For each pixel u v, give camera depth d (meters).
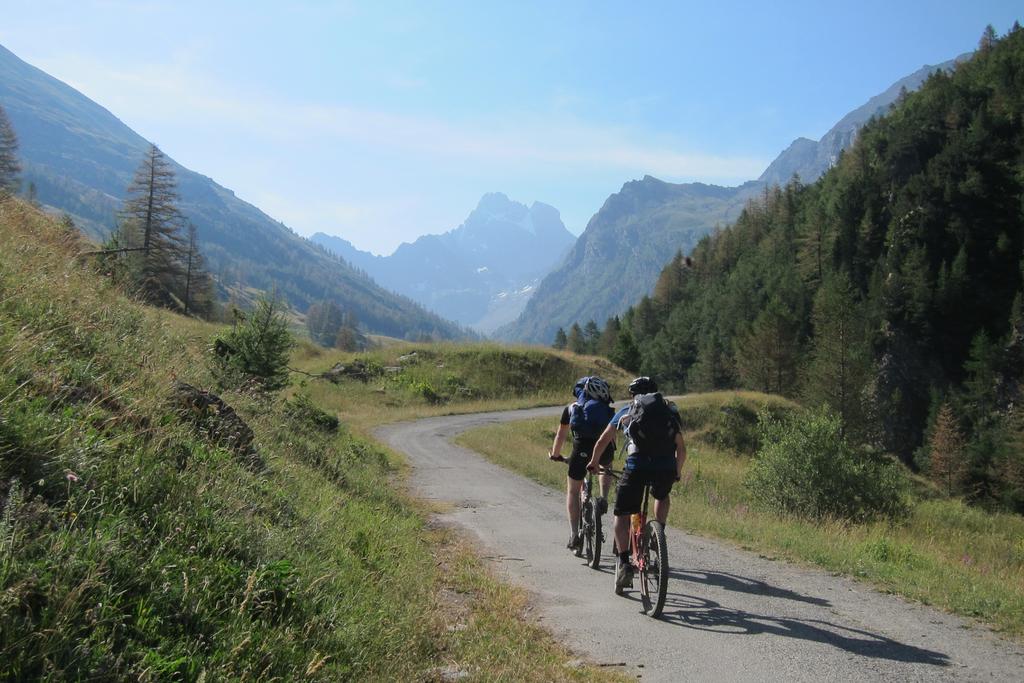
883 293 113.56
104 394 5.68
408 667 4.44
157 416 5.97
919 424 104.81
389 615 5.20
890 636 5.65
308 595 4.70
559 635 5.57
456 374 43.44
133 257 12.61
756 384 78.94
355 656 4.25
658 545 6.07
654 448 6.36
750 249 169.50
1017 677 4.82
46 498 3.97
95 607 3.28
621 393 47.34
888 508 16.98
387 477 14.56
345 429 19.77
